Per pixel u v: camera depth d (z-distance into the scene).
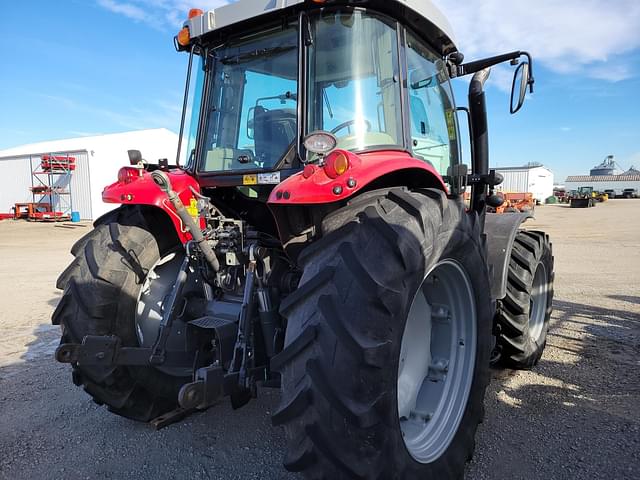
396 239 1.94
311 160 2.47
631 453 2.70
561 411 3.22
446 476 2.34
